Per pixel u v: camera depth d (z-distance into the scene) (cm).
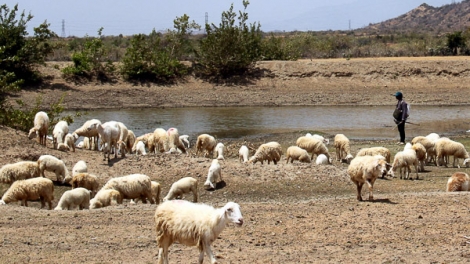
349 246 1123
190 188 1744
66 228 1248
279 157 2223
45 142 2383
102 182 1881
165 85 5362
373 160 1500
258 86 5403
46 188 1584
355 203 1500
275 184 1902
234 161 2188
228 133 3491
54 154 2186
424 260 1030
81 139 3088
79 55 5356
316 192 1850
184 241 908
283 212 1395
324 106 4828
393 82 5397
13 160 2045
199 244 894
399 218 1323
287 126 3775
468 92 5162
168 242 929
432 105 4803
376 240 1159
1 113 2673
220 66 5597
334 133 3488
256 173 1978
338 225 1269
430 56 6975
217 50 5547
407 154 2070
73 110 4462
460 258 1040
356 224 1277
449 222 1287
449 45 7288
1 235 1188
